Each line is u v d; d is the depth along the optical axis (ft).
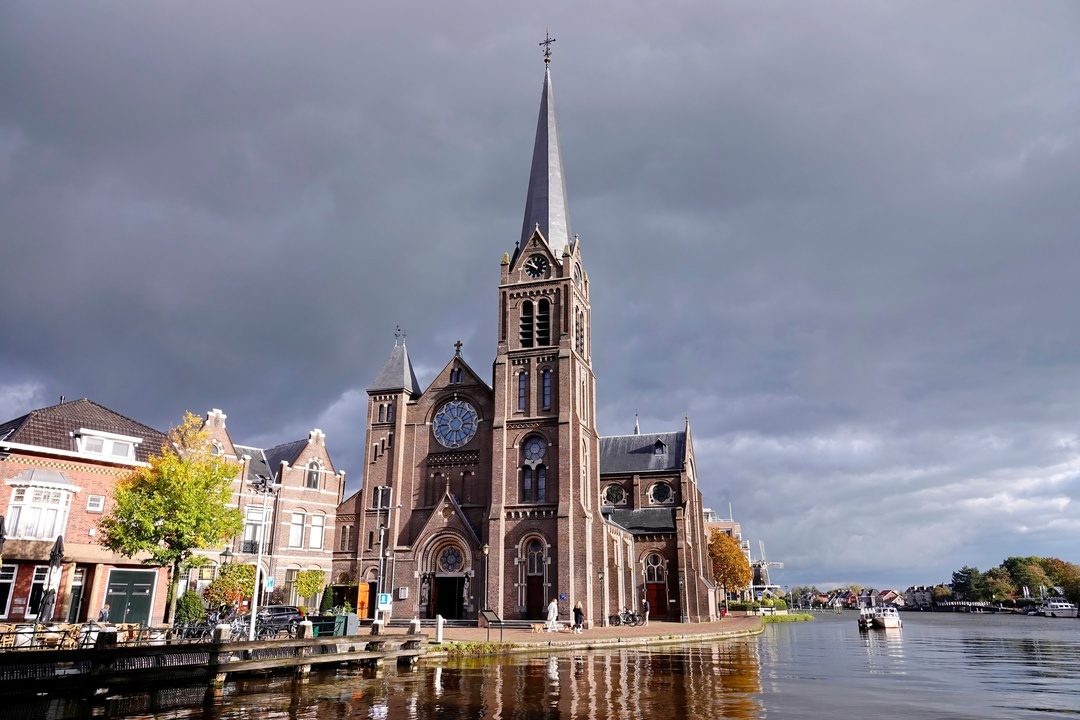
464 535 201.57
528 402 213.25
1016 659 152.97
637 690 94.17
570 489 200.44
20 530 140.77
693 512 288.92
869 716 78.23
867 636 241.96
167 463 139.54
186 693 91.66
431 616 199.72
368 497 220.84
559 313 220.02
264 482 158.40
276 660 102.06
